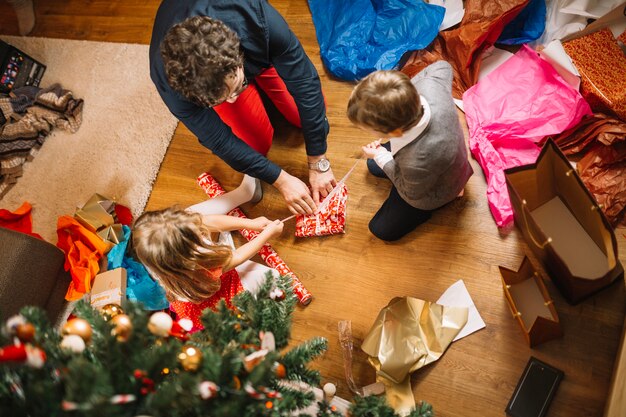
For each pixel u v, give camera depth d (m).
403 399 1.57
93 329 0.94
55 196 2.24
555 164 1.47
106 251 1.92
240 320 1.06
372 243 1.83
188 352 0.88
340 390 1.67
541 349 1.56
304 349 1.08
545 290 1.48
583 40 1.73
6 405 0.76
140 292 1.80
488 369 1.58
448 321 1.61
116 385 0.80
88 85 2.42
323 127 1.70
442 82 1.45
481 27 1.82
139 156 2.21
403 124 1.27
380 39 2.01
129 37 2.47
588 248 1.55
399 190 1.61
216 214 1.90
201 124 1.50
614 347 1.51
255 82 1.90
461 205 1.78
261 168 1.67
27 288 1.77
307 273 1.85
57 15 2.64
